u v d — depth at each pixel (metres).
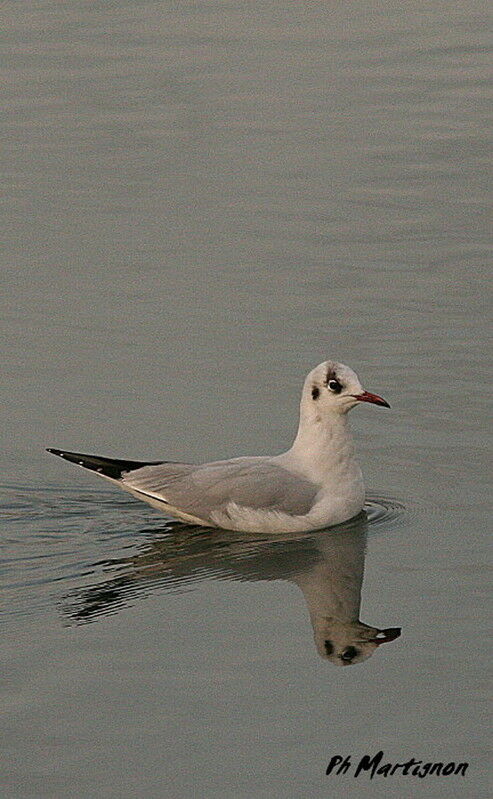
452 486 15.92
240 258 22.05
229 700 11.62
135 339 19.69
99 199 24.28
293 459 15.65
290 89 29.50
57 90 29.64
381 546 14.71
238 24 34.09
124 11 35.31
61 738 11.10
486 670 12.04
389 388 18.03
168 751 10.94
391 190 24.34
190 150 26.28
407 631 12.78
